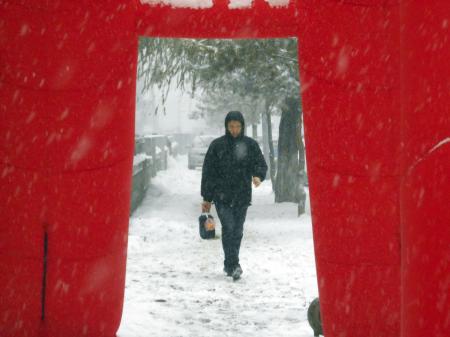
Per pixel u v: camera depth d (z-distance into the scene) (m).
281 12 13.97
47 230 12.92
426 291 7.56
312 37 13.26
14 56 12.56
